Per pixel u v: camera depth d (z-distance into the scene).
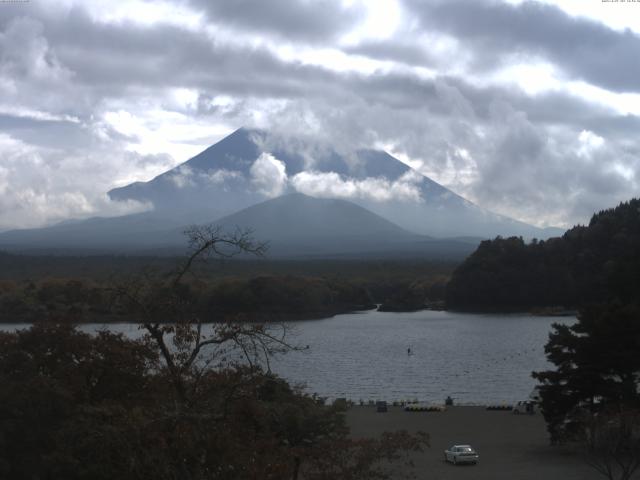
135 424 24.14
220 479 24.56
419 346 171.62
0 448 32.34
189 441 23.83
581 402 65.25
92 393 35.88
